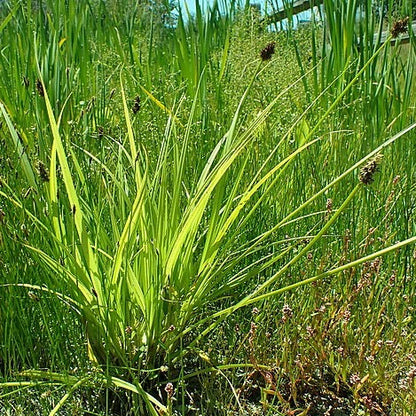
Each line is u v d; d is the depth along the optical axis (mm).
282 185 806
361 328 597
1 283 604
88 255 532
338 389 588
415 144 1046
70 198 531
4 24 1037
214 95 1229
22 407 561
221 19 1520
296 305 648
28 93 943
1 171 715
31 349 574
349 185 838
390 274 687
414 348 594
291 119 1011
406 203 740
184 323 601
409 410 524
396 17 1272
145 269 564
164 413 488
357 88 1208
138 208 519
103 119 1010
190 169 816
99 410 577
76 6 1280
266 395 566
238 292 703
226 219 635
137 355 586
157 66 1422
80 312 581
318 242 744
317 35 1493
